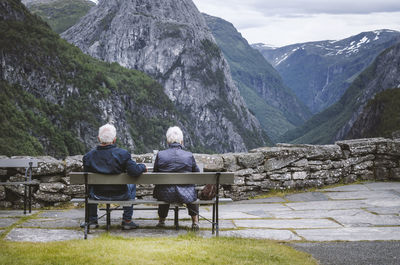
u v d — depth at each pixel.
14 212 6.89
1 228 5.46
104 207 7.62
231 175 5.26
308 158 9.53
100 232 5.34
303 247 4.84
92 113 195.62
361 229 5.90
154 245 4.38
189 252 4.09
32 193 7.44
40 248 4.11
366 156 10.23
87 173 5.02
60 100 190.00
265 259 4.03
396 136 12.21
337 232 5.70
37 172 7.38
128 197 5.37
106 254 3.91
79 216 6.52
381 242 5.11
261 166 9.03
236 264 3.79
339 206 7.71
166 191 5.23
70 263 3.60
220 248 4.34
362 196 8.59
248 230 5.75
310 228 5.96
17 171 7.40
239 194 8.71
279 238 5.33
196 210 5.60
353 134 194.25
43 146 163.25
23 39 192.50
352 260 4.30
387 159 10.20
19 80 179.62
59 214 6.69
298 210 7.43
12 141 142.62
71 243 4.38
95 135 188.25
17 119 157.00
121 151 5.12
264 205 8.01
